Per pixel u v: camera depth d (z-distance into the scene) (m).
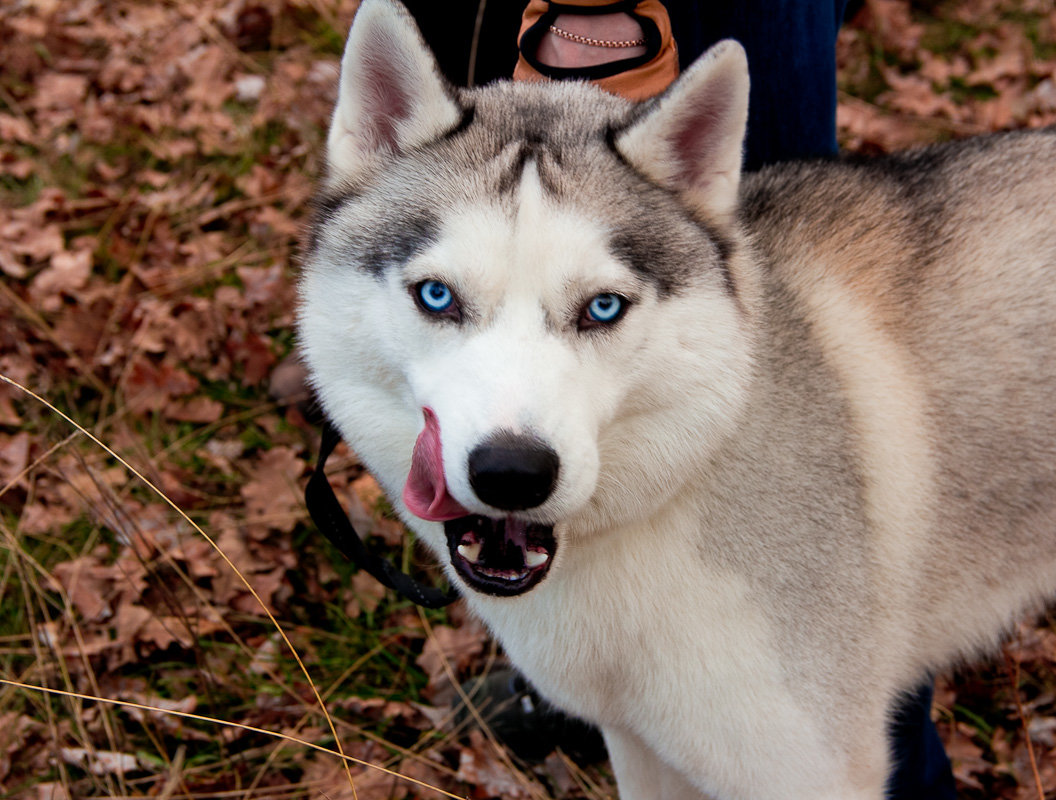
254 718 2.97
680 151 1.97
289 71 5.35
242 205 4.64
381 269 1.92
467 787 2.86
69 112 5.23
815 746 2.08
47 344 4.00
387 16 1.94
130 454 3.66
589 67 2.25
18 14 5.86
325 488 2.33
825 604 2.05
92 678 2.87
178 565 3.29
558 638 2.13
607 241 1.84
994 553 2.40
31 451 3.65
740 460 2.02
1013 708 3.05
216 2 5.86
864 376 2.18
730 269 2.02
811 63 2.61
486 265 1.79
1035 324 2.29
